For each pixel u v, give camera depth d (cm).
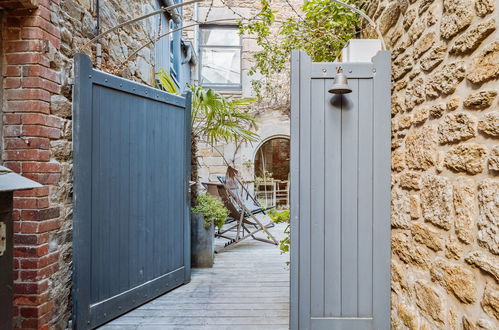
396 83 197
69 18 221
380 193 199
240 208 485
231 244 448
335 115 200
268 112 753
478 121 125
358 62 199
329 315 201
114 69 284
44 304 194
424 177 164
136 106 260
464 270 133
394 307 196
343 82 183
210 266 370
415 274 172
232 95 772
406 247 182
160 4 455
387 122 198
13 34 188
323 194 200
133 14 344
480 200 124
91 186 223
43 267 193
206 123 433
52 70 201
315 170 200
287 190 884
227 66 793
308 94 199
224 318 244
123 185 249
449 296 143
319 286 200
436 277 153
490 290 118
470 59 130
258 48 761
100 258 230
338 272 201
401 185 189
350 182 200
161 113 285
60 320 211
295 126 199
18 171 189
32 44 188
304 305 200
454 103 140
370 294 200
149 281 272
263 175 904
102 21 274
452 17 141
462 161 135
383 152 198
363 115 200
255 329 228
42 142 192
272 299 279
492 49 118
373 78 198
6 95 189
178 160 305
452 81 142
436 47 154
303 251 200
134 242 258
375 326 199
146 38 358
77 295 212
